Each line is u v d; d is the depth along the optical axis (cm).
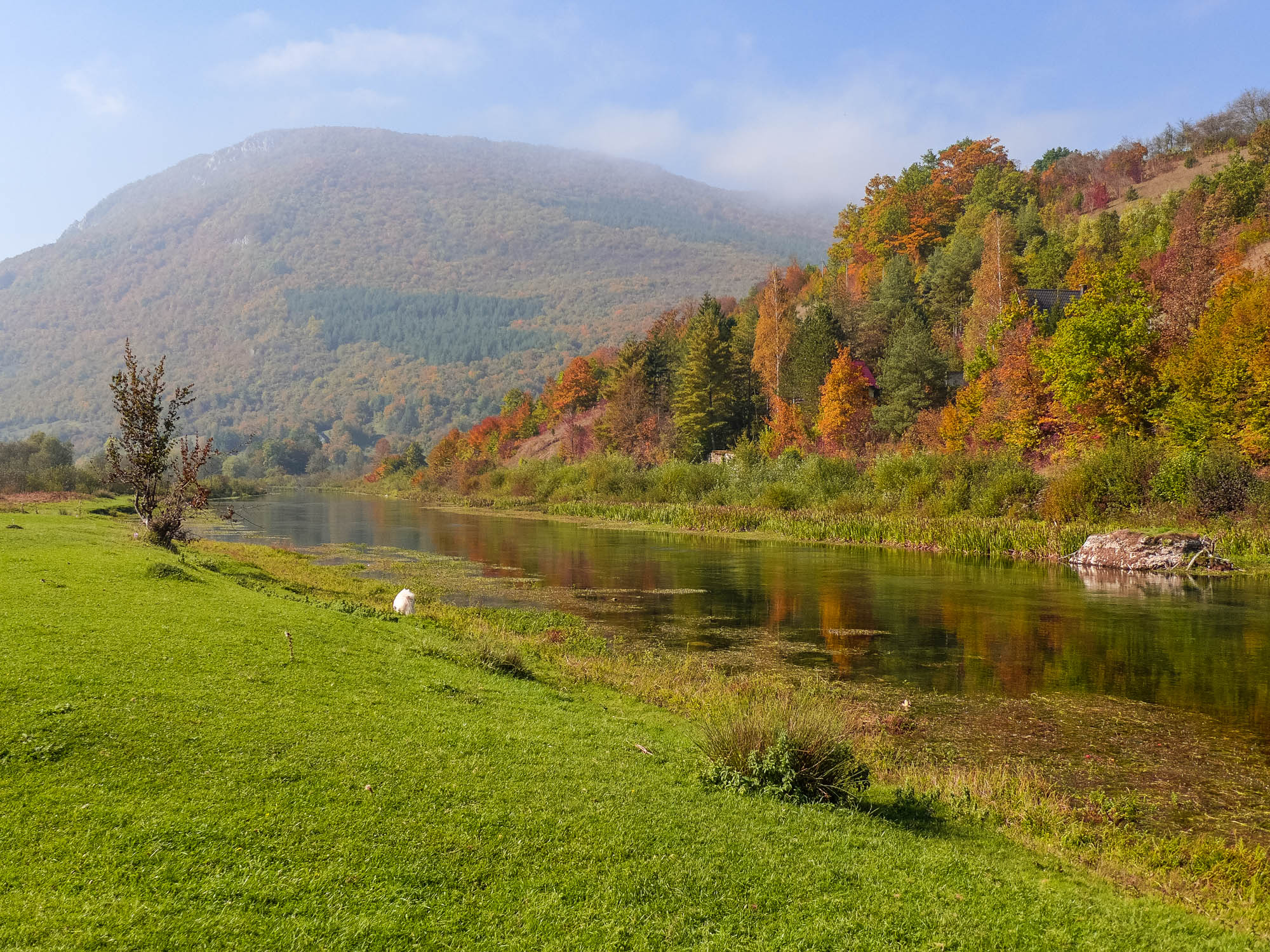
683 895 615
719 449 8588
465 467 11425
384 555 3875
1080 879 761
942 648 1958
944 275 8731
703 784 875
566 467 8731
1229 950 629
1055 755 1238
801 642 2020
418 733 889
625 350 10212
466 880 600
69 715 760
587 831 701
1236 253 6222
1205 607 2494
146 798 648
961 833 868
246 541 4641
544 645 1819
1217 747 1280
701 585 2945
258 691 938
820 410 7369
